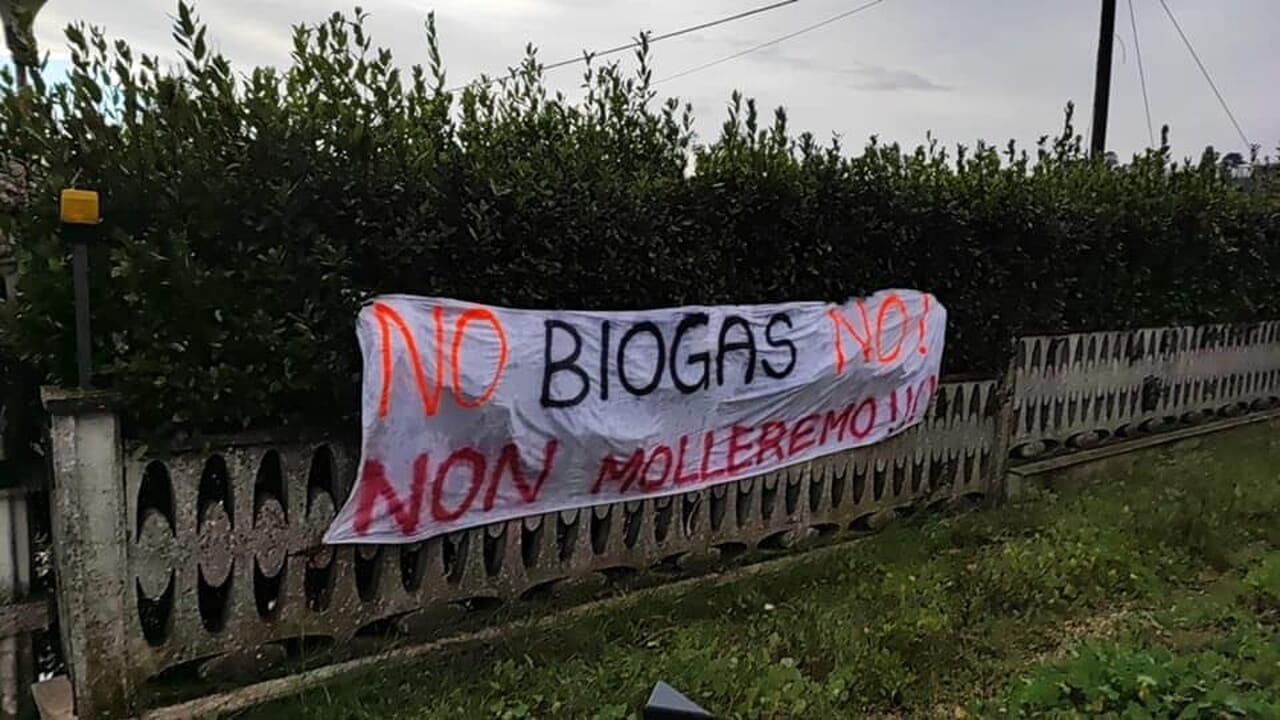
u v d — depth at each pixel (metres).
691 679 3.49
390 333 3.55
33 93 3.04
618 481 4.41
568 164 4.07
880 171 5.34
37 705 3.22
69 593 3.05
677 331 4.50
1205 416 8.79
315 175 3.35
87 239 2.95
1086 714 3.26
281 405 3.45
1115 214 7.04
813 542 5.36
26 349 3.11
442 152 3.70
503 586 4.13
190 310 3.15
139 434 3.15
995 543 5.41
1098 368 7.40
